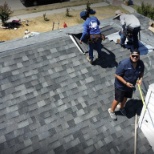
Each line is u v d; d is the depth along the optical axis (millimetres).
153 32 11406
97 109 6578
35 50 7301
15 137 5777
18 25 26359
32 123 6047
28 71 6867
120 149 5973
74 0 33562
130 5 33531
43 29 26031
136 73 5809
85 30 7047
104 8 32094
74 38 7781
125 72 5801
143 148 6066
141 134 6297
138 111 6777
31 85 6641
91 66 7418
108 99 6840
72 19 28781
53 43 7590
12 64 6891
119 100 6145
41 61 7133
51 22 27641
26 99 6391
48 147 5746
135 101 6984
